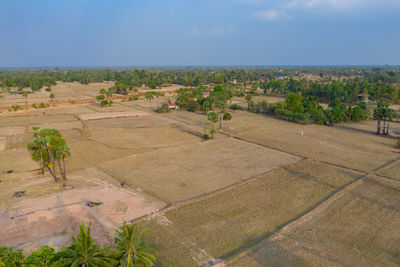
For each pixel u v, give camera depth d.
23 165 50.44
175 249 27.59
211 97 109.31
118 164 51.47
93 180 44.41
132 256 20.25
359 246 28.38
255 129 80.94
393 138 72.12
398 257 26.70
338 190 41.19
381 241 29.25
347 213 34.84
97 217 32.62
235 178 45.59
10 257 20.91
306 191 40.94
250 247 27.75
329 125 87.69
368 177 45.88
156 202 37.38
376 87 138.50
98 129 78.94
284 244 28.47
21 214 33.81
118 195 39.22
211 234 30.25
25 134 72.75
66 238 29.92
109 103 126.25
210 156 56.56
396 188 41.91
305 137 72.25
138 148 61.41
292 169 49.69
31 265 20.44
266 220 33.12
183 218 33.47
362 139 70.81
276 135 74.00
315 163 52.62
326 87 144.00
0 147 61.31
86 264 19.20
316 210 35.25
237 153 58.66
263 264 25.50
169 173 47.50
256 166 51.09
